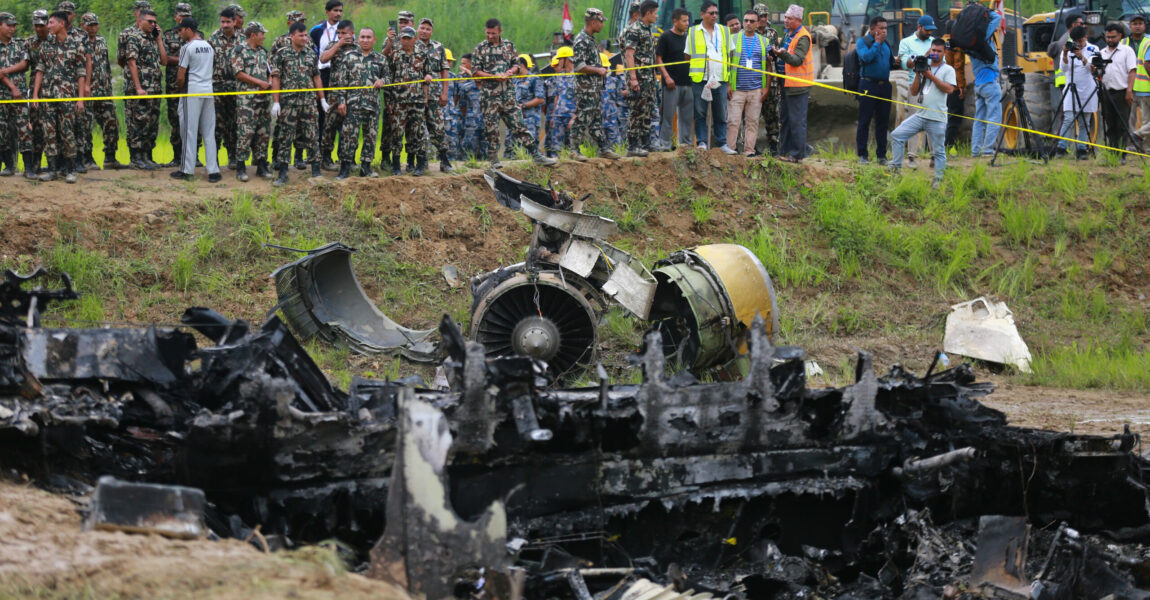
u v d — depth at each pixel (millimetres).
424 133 32062
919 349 30250
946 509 16484
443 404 13875
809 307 31984
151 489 11133
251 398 13234
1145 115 39031
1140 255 35781
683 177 34656
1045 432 16719
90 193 28719
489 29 32250
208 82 30297
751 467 15445
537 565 14078
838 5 44438
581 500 14633
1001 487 16516
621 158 34312
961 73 38562
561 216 23516
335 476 13703
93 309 25594
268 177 31203
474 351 13711
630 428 14859
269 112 30828
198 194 29734
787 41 36812
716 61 34656
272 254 28609
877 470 16031
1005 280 34125
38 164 29031
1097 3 43688
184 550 10555
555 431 14398
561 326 23750
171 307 26500
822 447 15750
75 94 28953
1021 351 29250
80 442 13078
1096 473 16406
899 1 43375
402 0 68188
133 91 31141
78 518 11344
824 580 15406
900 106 40781
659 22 40906
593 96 33781
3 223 26719
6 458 12609
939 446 16438
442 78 32062
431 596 11047
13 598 9117
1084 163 39438
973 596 13977
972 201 36812
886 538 15531
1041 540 16094
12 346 13391
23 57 28766
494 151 32938
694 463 15133
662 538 15203
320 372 15453
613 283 23234
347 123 30875
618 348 26844
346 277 25969
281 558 10375
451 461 13844
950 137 42188
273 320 15375
